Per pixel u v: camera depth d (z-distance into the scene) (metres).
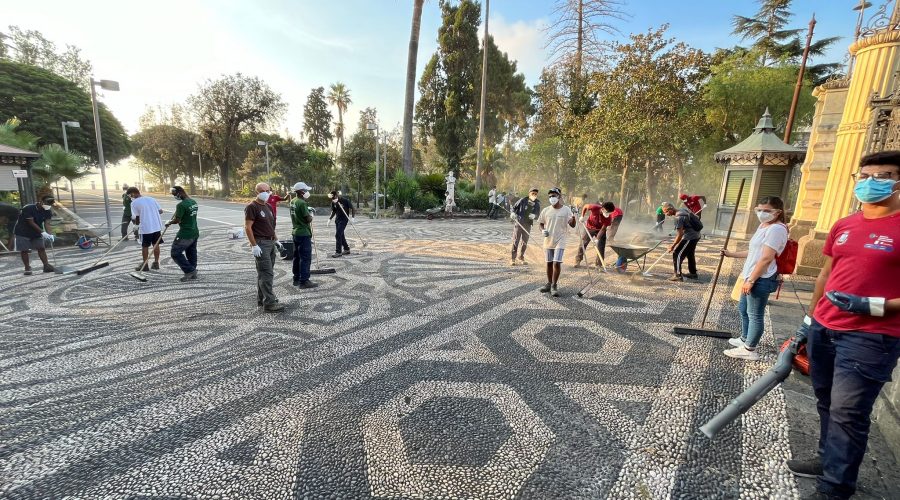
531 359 3.65
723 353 3.78
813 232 6.70
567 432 2.56
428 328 4.45
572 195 29.36
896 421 2.36
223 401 2.91
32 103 23.86
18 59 29.86
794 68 17.62
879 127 4.73
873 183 1.81
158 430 2.56
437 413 2.77
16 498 1.97
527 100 39.88
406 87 21.73
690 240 6.76
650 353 3.79
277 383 3.19
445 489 2.07
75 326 4.45
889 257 1.78
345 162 31.44
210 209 25.80
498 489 2.07
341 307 5.23
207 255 9.12
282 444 2.42
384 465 2.25
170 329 4.37
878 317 1.81
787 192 11.20
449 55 33.91
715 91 16.62
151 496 2.00
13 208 9.21
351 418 2.70
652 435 2.52
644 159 21.81
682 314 4.98
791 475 2.17
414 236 13.04
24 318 4.71
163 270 7.47
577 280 6.90
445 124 34.34
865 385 1.84
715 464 2.26
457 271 7.55
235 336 4.18
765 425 2.62
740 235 11.82
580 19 23.52
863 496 1.99
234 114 42.75
